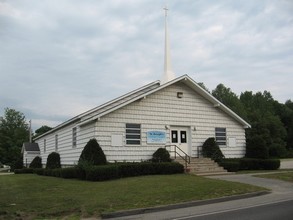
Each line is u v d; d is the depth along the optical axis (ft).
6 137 259.80
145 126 83.87
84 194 49.55
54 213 39.73
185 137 90.43
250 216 35.83
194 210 41.47
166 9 103.65
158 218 37.42
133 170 71.72
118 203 43.65
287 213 36.94
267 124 245.45
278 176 71.56
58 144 110.22
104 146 78.02
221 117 96.73
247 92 325.21
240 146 99.40
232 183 58.34
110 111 78.54
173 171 76.07
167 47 101.65
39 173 102.42
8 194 52.31
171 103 88.53
